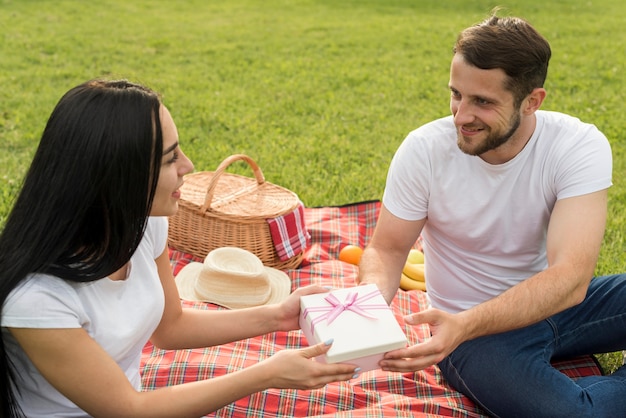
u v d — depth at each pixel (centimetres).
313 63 848
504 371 242
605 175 243
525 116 243
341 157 548
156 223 208
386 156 558
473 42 230
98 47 871
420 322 218
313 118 648
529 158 248
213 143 566
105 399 181
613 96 729
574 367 280
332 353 205
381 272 263
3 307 168
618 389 240
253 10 1170
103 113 167
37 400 189
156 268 207
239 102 684
